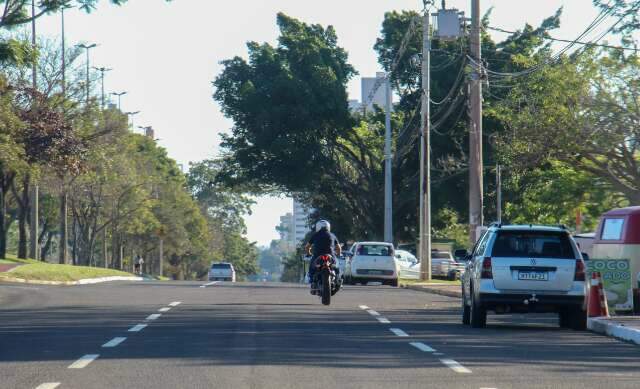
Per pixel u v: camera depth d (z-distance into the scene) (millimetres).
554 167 148750
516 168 127375
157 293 88938
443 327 55219
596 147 119750
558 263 54688
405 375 33594
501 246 55188
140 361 36969
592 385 31859
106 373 33625
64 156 157375
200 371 34188
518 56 157000
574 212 148500
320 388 30469
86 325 52938
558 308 55000
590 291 59406
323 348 42000
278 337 46656
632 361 39156
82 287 104125
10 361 36938
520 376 33688
